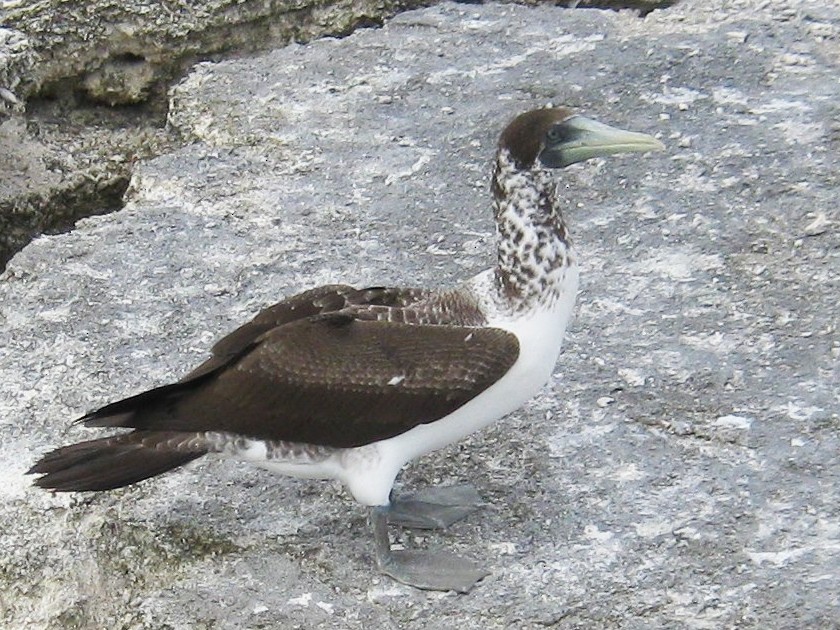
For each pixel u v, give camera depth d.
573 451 11.45
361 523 10.88
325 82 17.25
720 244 13.96
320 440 10.01
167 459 9.98
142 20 18.53
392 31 18.31
